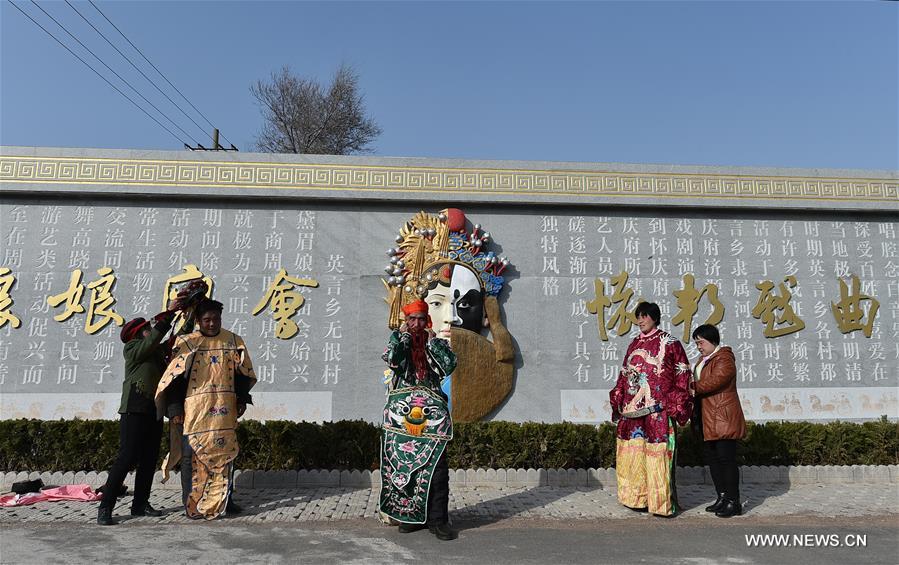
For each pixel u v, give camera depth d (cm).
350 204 820
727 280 845
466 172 825
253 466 618
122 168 790
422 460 454
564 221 841
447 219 808
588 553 413
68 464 608
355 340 788
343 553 406
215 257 794
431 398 469
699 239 854
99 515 476
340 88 2495
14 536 438
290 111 2433
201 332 521
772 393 821
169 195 790
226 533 452
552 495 591
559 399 796
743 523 502
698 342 572
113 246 787
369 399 776
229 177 798
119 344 763
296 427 629
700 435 555
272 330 781
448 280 786
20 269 771
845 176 873
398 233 818
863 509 552
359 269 805
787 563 399
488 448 645
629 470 540
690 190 848
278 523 481
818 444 693
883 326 855
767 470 668
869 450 703
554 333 810
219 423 505
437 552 411
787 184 862
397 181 815
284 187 800
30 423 612
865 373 839
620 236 844
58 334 759
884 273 870
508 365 789
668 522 502
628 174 844
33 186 775
